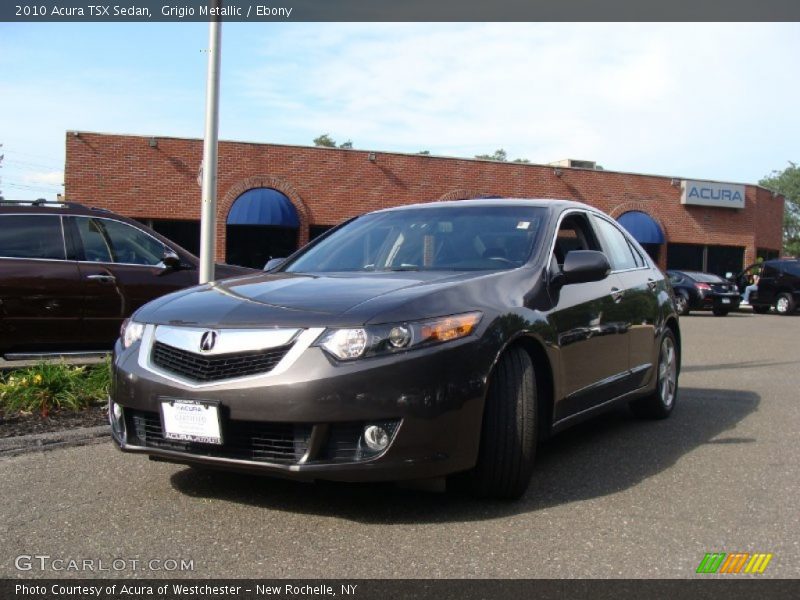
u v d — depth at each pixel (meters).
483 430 3.68
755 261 32.78
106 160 22.91
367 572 3.04
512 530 3.50
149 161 23.27
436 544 3.32
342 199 25.44
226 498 3.96
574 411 4.51
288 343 3.44
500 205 5.14
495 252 4.59
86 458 4.84
